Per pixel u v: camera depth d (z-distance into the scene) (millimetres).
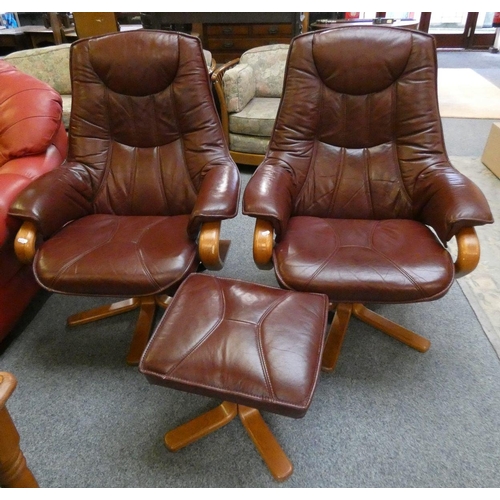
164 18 3350
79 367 1446
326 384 1348
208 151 1519
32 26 4426
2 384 653
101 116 1552
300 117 1478
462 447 1152
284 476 1085
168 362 949
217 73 2387
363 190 1492
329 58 1399
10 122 1549
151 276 1201
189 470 1131
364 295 1146
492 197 2402
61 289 1228
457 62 5523
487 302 1647
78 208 1498
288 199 1369
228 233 2180
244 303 1097
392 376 1367
